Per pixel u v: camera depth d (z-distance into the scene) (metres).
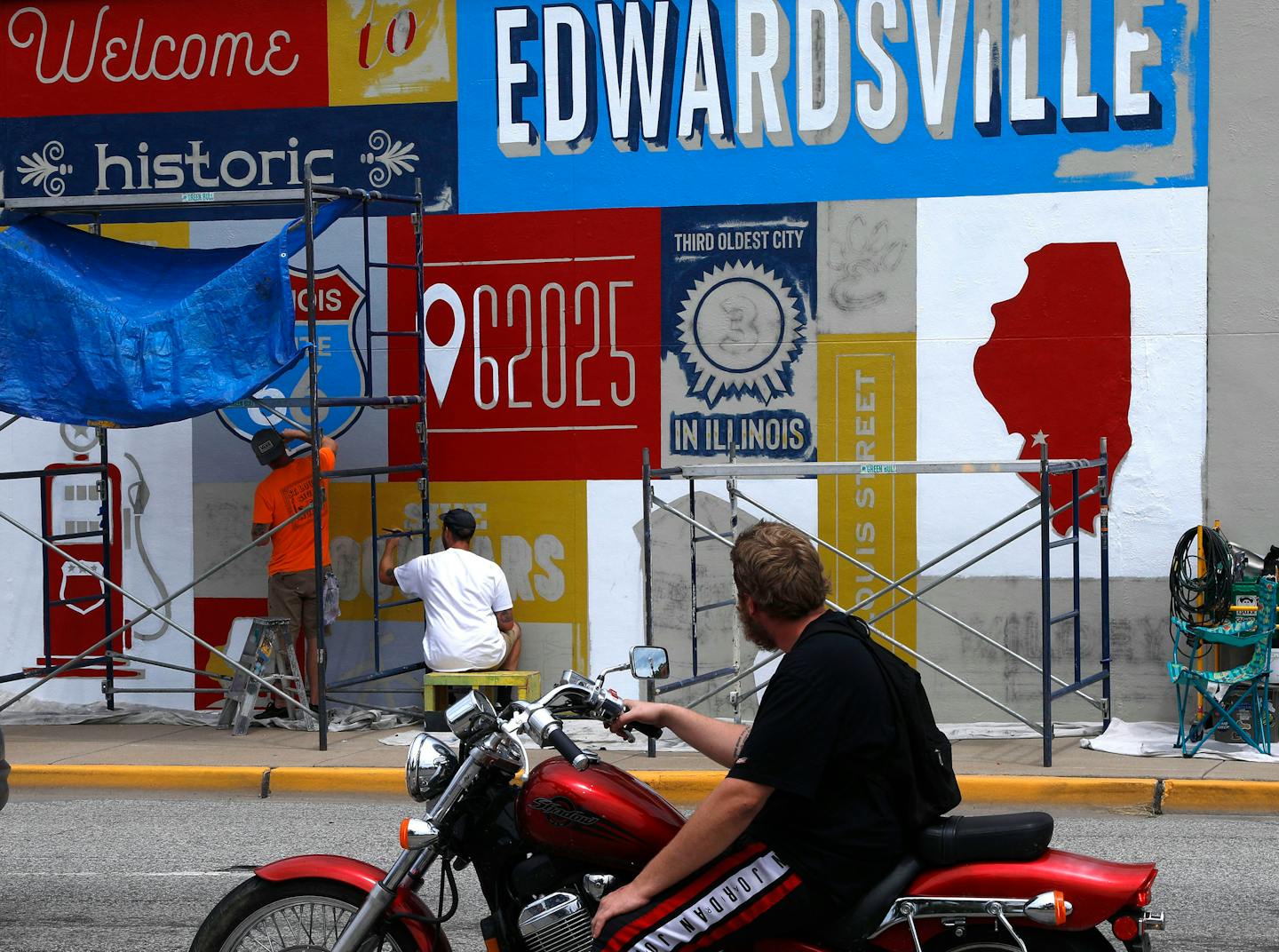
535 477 16.25
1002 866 5.16
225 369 14.14
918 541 15.41
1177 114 14.78
